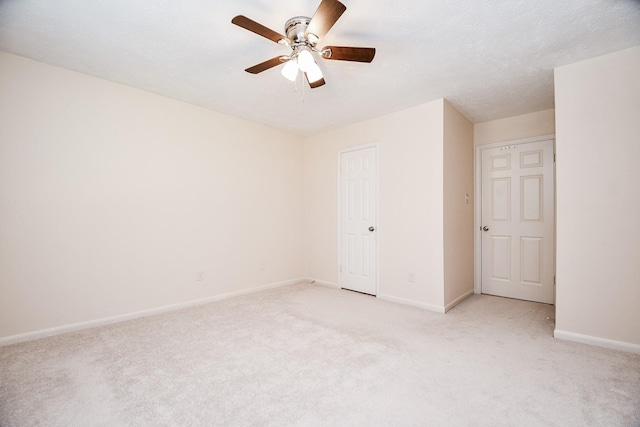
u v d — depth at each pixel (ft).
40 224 7.99
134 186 9.62
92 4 5.69
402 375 6.18
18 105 7.68
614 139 7.34
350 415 4.97
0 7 5.75
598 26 6.33
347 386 5.80
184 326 8.91
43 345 7.55
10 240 7.58
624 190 7.23
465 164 12.15
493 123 12.56
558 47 7.15
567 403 5.25
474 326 8.92
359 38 6.80
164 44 7.12
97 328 8.71
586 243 7.67
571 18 6.08
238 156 12.43
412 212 11.11
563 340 7.88
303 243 15.28
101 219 8.97
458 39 6.84
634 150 7.12
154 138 10.03
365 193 12.75
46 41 7.01
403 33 6.61
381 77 8.71
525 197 11.85
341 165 13.69
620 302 7.28
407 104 10.89
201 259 11.21
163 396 5.49
